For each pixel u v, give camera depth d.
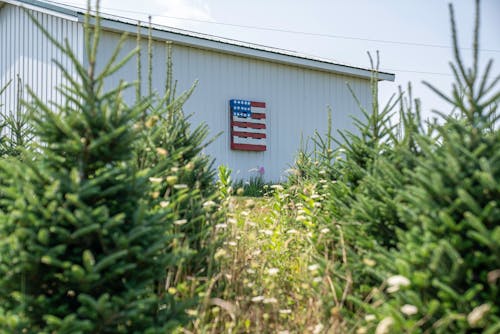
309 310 3.67
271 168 15.84
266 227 5.96
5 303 2.95
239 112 15.11
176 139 4.66
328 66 16.59
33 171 2.87
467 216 2.57
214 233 4.12
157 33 13.13
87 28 3.02
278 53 15.62
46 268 2.85
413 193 3.08
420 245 2.88
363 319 3.18
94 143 2.88
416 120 3.57
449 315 2.59
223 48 14.50
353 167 4.17
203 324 3.28
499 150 2.84
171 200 4.05
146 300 2.79
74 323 2.62
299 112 16.50
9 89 16.03
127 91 12.83
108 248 2.92
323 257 4.11
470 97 2.88
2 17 16.47
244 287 3.96
